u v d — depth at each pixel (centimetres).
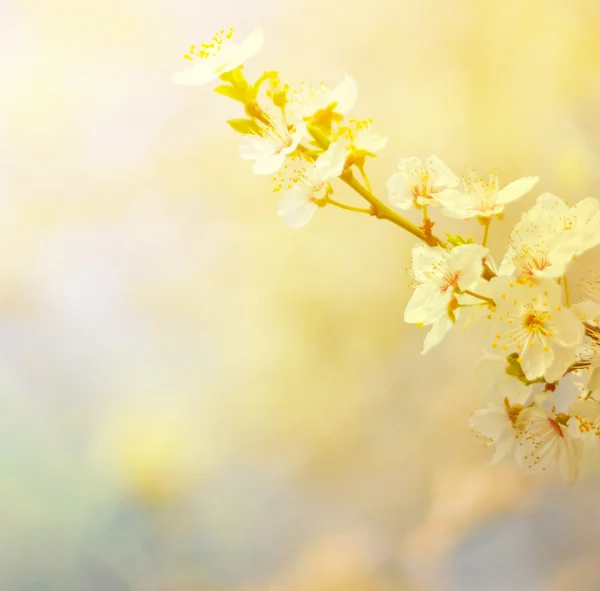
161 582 161
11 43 167
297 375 171
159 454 167
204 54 75
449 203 74
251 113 74
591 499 150
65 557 159
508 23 166
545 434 74
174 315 172
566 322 72
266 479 168
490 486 157
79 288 169
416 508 162
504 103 166
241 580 162
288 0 168
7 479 159
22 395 164
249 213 172
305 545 164
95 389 168
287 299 172
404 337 170
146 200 171
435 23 168
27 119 168
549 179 164
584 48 163
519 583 150
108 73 169
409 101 168
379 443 167
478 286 73
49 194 168
